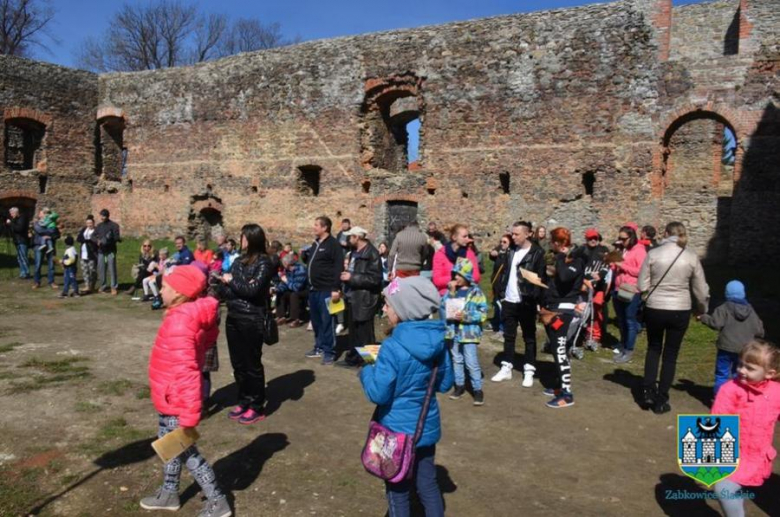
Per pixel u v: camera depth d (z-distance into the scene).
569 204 16.09
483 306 6.29
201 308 4.03
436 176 17.92
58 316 10.67
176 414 3.83
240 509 4.16
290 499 4.30
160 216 23.08
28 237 15.27
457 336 6.34
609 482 4.63
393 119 20.94
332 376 7.29
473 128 17.31
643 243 8.73
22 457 4.88
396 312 3.55
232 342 5.75
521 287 6.68
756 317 5.78
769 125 14.13
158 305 11.51
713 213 16.58
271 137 20.64
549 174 16.30
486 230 17.22
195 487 4.48
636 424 5.82
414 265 7.18
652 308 5.97
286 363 7.88
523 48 16.53
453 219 17.72
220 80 21.56
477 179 17.31
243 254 5.81
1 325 9.80
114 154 25.20
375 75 18.72
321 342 7.90
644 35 15.05
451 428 5.68
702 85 14.64
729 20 18.36
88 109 24.08
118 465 4.77
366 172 19.12
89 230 13.13
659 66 14.95
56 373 7.17
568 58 15.95
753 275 13.57
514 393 6.71
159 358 3.89
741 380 3.79
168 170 22.81
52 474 4.61
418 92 18.17
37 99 22.61
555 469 4.84
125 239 23.19
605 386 6.99
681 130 19.70
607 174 15.59
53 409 5.97
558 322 6.23
